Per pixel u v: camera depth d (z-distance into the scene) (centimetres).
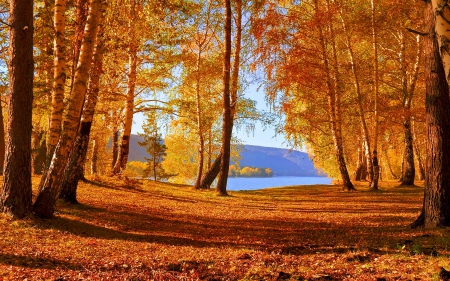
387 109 2325
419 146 3900
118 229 945
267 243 833
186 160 3794
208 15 2241
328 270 551
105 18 1167
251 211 1456
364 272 529
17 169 823
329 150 2950
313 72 2150
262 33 1914
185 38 1989
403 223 1038
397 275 496
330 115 2441
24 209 824
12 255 568
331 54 2434
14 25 827
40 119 2472
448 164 831
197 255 671
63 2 1052
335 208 1550
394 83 2578
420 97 2605
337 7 2155
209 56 2452
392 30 2272
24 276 474
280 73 2053
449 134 834
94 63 1210
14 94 831
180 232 973
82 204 1204
